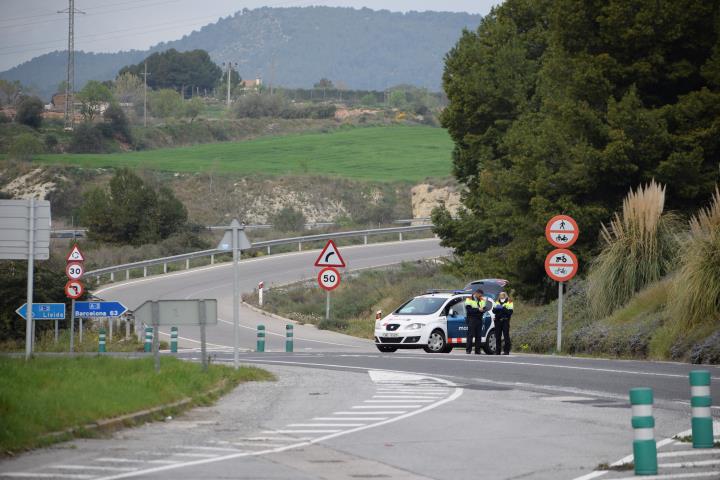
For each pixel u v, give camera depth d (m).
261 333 80.31
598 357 64.19
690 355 55.75
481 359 60.16
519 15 115.69
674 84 85.31
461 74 114.19
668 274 68.44
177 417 34.97
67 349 93.56
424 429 32.09
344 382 47.12
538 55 113.88
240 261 177.88
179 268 171.88
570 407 37.22
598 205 82.38
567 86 87.00
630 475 23.77
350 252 180.75
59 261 141.38
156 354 45.31
